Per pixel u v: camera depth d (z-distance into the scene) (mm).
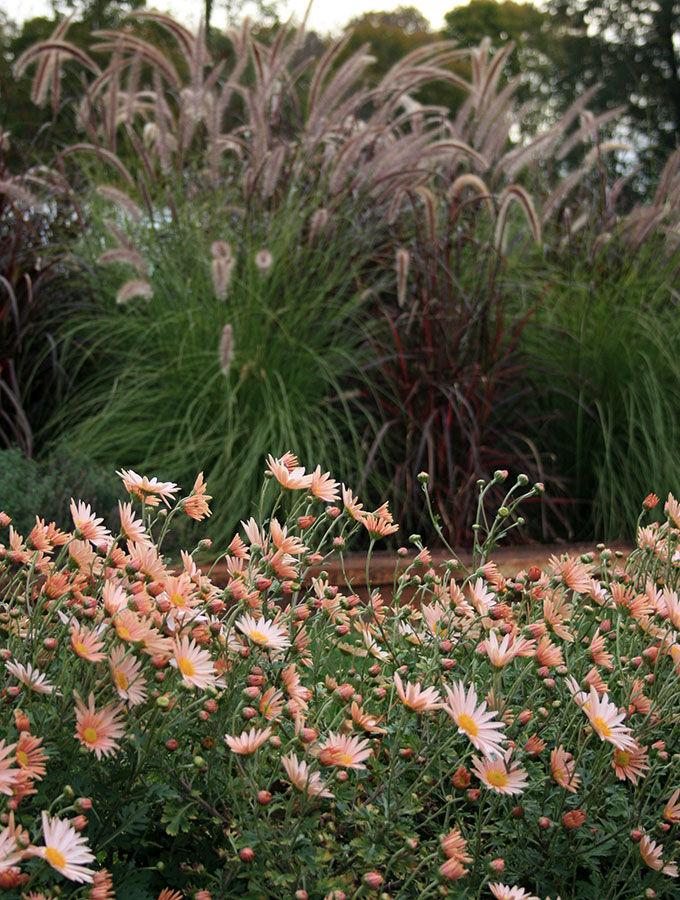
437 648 1802
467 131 5531
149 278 4867
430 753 1760
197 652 1551
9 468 3891
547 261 5602
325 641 2051
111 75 5215
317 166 5383
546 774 1812
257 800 1506
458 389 4473
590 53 26219
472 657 1878
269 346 4574
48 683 1514
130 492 1797
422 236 4949
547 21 27766
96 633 1540
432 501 4270
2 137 5105
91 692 1438
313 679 1979
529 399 4887
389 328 4746
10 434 4707
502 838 1725
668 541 2223
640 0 26000
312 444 4293
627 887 1729
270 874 1451
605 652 1910
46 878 1330
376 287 4738
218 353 4344
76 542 1690
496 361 4648
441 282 4664
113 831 1544
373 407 4602
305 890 1501
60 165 5168
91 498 3809
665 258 5316
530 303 5082
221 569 3568
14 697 1580
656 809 1819
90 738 1428
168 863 1592
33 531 1741
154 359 4801
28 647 1666
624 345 4750
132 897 1457
